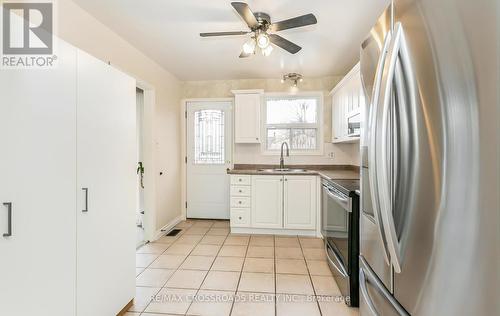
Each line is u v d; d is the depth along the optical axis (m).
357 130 2.67
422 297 0.80
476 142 0.61
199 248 3.13
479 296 0.61
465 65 0.63
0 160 1.04
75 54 1.41
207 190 4.44
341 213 2.21
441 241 0.72
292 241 3.39
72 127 1.39
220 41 2.81
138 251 3.03
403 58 0.87
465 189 0.64
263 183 3.63
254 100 4.02
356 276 1.96
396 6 0.93
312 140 4.28
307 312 1.91
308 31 2.59
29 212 1.15
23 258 1.12
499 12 0.55
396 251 0.91
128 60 2.84
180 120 4.37
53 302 1.27
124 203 1.88
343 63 3.50
